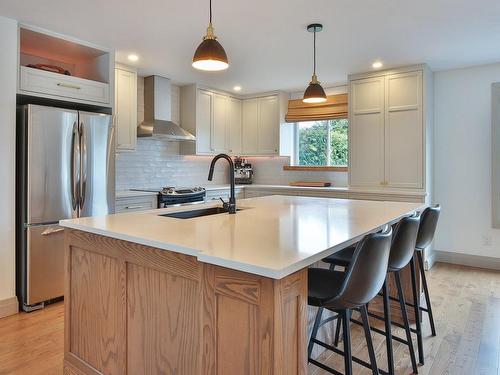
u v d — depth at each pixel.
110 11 2.80
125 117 4.16
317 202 3.11
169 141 5.11
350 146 4.59
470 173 4.38
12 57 2.95
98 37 3.34
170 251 1.52
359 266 1.46
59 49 3.54
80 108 3.75
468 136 4.38
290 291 1.25
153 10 2.78
